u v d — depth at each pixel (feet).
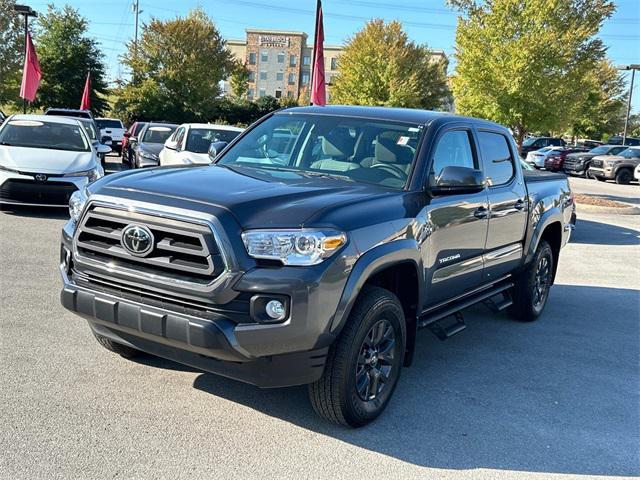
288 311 11.03
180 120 179.73
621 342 20.65
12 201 33.22
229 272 10.97
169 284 11.34
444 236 15.11
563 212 23.32
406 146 15.30
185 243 11.35
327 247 11.32
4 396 13.14
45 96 162.81
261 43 383.65
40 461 10.82
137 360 15.62
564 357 18.81
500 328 21.45
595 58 62.85
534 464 12.25
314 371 11.73
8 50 129.29
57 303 19.70
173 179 12.98
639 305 25.79
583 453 12.84
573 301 25.99
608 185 94.43
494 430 13.57
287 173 14.89
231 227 11.12
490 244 17.88
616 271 32.53
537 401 15.33
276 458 11.64
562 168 112.16
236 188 12.48
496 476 11.69
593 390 16.30
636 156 99.35
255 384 11.70
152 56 176.86
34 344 16.16
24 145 36.52
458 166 15.37
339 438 12.60
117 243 12.10
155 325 11.39
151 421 12.65
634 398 15.94
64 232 13.67
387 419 13.69
